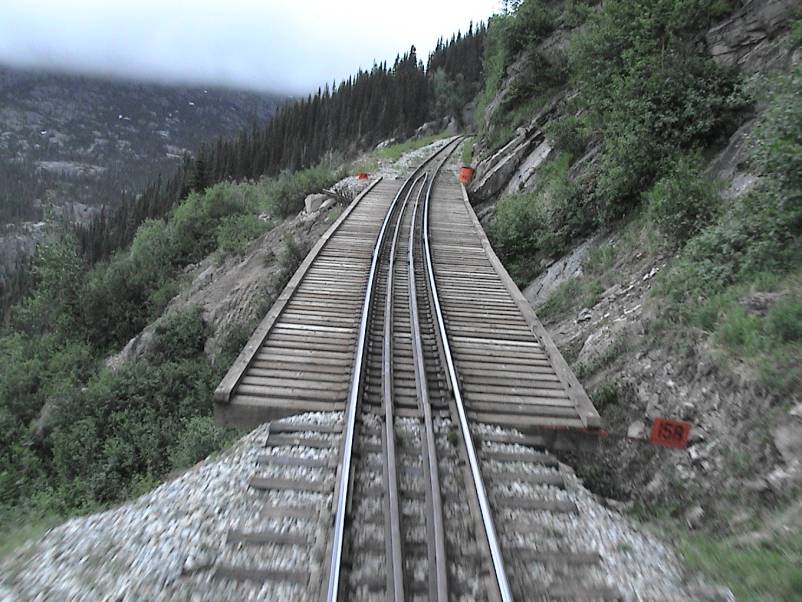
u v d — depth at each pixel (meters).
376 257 12.59
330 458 5.45
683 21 11.29
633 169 10.93
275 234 22.80
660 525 5.52
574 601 3.92
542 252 14.27
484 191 21.86
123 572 4.11
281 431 5.94
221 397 6.48
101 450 12.05
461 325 9.35
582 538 4.65
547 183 15.97
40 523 5.48
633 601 3.95
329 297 10.23
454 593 3.92
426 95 96.19
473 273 12.53
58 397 14.77
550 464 5.78
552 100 20.52
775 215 7.12
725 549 4.65
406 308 9.90
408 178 28.58
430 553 4.23
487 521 4.49
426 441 5.76
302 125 106.06
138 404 13.87
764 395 5.62
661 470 6.22
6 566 4.44
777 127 6.99
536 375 7.63
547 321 11.01
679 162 9.55
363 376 7.09
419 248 14.43
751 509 5.07
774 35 9.98
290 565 4.05
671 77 10.58
